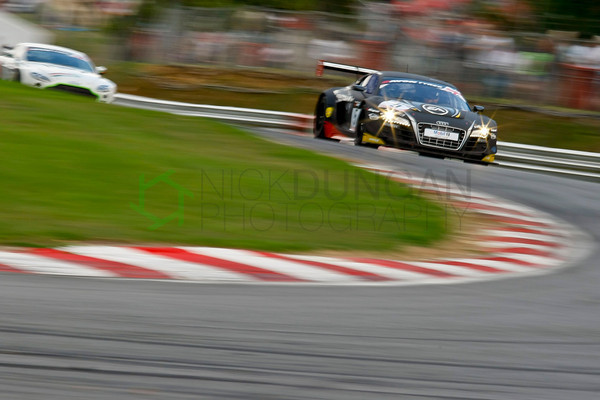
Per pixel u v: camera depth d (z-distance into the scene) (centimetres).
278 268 1558
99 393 859
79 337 1041
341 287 1451
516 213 2416
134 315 1163
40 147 2333
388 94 3612
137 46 7406
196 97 6731
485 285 1561
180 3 7588
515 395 948
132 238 1686
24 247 1557
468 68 6569
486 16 6781
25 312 1130
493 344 1152
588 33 6731
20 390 852
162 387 891
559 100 6356
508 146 4494
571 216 2503
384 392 925
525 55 6438
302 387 921
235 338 1089
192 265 1528
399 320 1247
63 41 7825
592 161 4347
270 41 7100
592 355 1135
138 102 5328
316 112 4078
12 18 8006
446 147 3334
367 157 3044
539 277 1684
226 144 2850
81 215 1802
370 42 6912
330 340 1112
